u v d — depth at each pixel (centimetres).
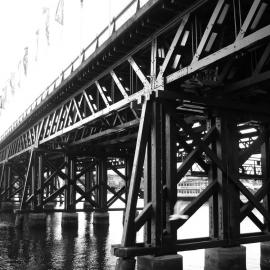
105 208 2894
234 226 1191
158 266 1070
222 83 1150
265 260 1368
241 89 1160
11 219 3575
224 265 1162
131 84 1448
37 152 2820
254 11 878
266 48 1027
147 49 1320
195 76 1167
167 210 1131
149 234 1137
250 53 1175
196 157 1178
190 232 2664
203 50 1017
